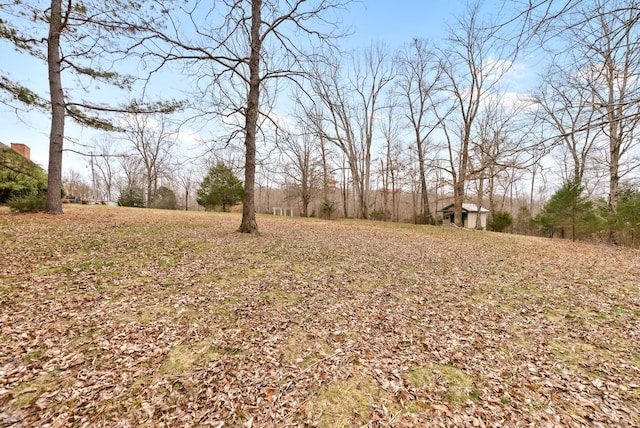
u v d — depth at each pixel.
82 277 4.57
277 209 34.91
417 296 5.00
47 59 9.92
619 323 4.05
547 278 6.30
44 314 3.38
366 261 7.22
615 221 12.77
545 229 17.52
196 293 4.41
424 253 8.82
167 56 7.43
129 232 7.96
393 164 27.38
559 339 3.61
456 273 6.58
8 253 5.23
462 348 3.35
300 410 2.28
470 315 4.29
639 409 2.40
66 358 2.66
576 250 10.58
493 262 7.88
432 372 2.87
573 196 14.06
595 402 2.48
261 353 3.03
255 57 8.84
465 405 2.42
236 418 2.15
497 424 2.21
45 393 2.22
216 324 3.55
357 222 19.33
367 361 3.00
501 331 3.81
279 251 7.38
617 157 13.35
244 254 6.78
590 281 6.07
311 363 2.92
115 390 2.33
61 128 10.13
